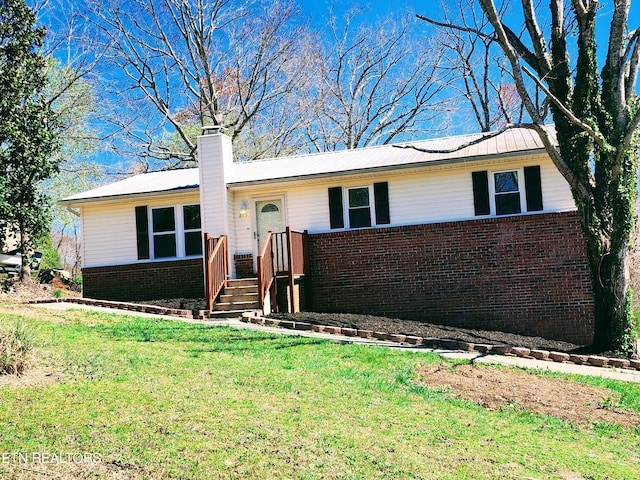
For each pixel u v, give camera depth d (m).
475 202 16.05
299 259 16.19
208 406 6.76
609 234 12.24
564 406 8.26
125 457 5.27
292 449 5.71
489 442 6.52
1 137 18.38
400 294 16.17
